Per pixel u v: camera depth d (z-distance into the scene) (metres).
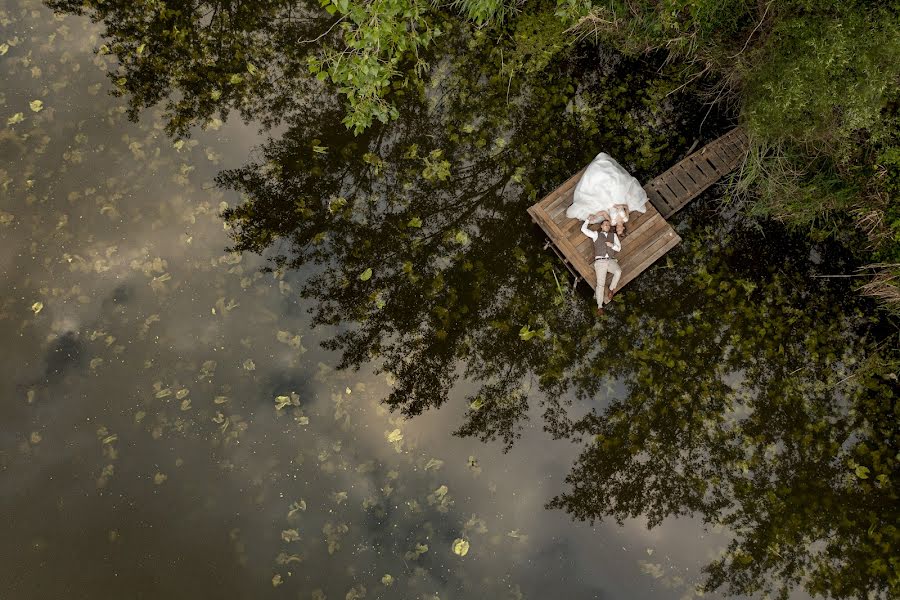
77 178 8.45
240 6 9.29
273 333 8.16
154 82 8.94
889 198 7.29
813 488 7.83
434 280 8.42
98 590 7.23
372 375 8.11
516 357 8.24
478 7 8.19
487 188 8.75
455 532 7.63
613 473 7.92
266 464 7.73
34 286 8.08
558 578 7.55
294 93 9.05
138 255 8.26
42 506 7.43
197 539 7.44
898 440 7.93
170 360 7.97
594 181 7.64
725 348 8.20
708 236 8.57
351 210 8.62
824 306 8.32
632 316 8.31
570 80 9.15
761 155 8.00
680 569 7.61
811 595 7.52
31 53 8.90
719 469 7.92
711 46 8.04
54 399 7.75
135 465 7.62
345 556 7.49
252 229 8.47
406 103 9.00
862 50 6.23
